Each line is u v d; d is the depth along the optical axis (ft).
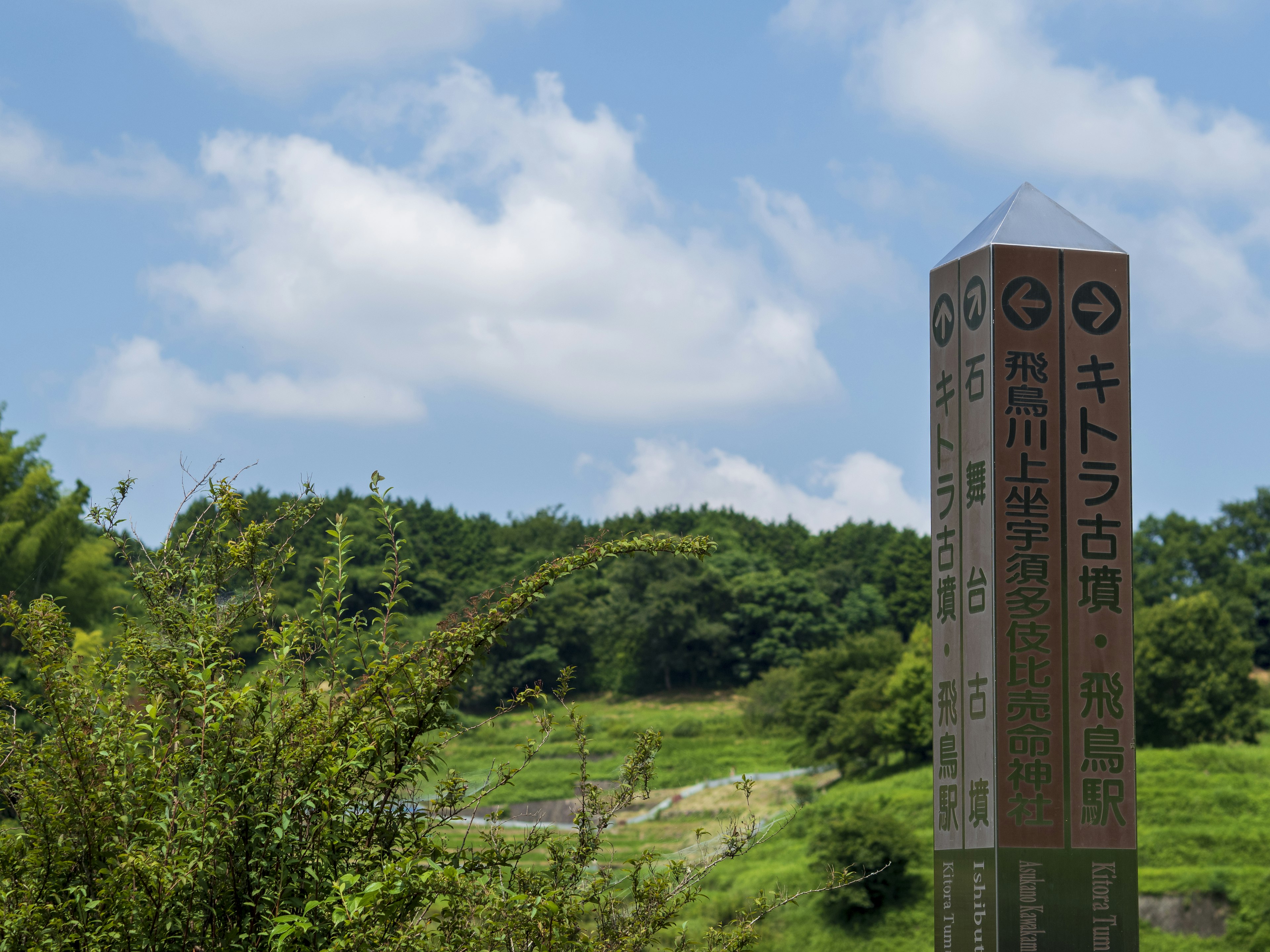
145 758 12.91
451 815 14.37
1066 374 27.04
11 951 11.82
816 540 461.78
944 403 28.71
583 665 364.17
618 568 379.55
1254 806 158.61
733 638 376.27
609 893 14.98
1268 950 127.85
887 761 222.89
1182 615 226.17
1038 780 25.73
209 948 12.55
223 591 14.94
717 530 451.12
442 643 13.88
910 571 403.95
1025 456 26.71
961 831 26.84
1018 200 28.37
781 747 276.00
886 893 133.39
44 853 12.80
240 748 12.96
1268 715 239.09
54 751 13.02
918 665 221.46
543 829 15.29
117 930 11.87
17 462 156.76
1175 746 221.46
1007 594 26.30
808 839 160.86
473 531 438.40
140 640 13.96
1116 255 27.48
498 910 12.46
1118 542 26.63
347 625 14.20
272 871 12.72
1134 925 25.43
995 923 25.22
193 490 14.75
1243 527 364.38
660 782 245.45
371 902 11.32
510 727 276.82
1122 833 25.73
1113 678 26.21
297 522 15.06
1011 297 27.12
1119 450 26.94
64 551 145.28
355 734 12.98
